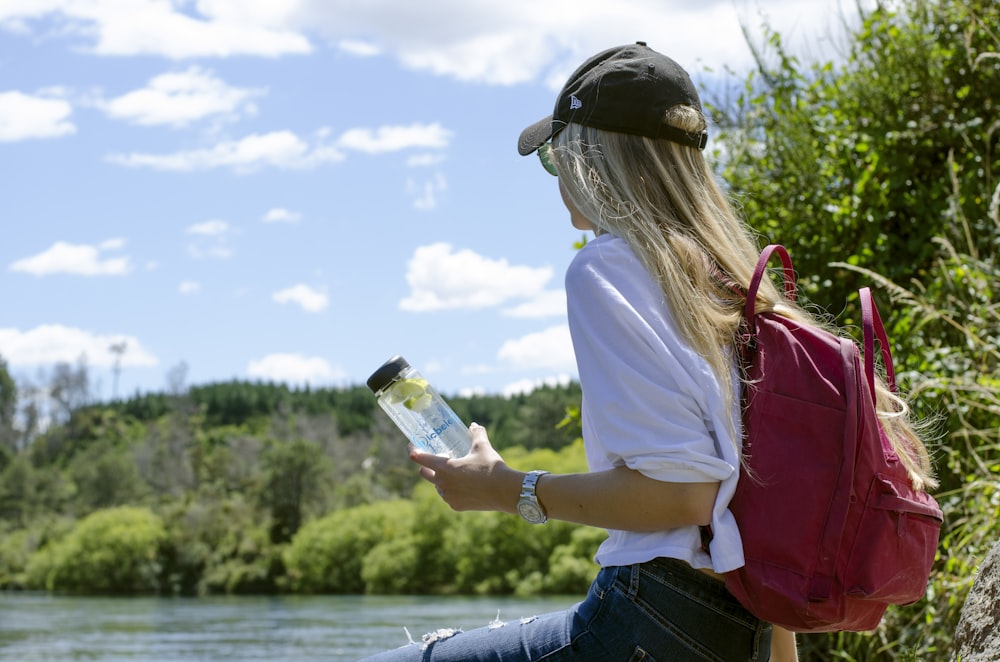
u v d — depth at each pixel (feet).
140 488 285.02
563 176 4.97
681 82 5.01
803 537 4.21
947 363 12.16
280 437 317.83
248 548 213.66
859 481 4.29
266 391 465.47
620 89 4.89
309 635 94.07
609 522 4.34
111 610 145.79
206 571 208.23
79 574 212.84
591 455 4.70
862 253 15.39
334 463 288.10
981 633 5.87
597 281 4.51
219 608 147.64
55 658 75.10
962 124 15.49
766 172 16.96
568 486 4.45
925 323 13.73
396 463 279.08
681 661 4.41
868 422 4.35
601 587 4.58
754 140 17.29
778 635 5.47
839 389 4.38
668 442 4.20
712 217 4.87
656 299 4.49
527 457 177.27
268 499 239.71
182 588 206.28
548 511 4.56
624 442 4.25
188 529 217.97
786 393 4.41
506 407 363.35
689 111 4.96
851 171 16.25
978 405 11.10
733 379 4.52
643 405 4.25
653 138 4.90
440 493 4.96
